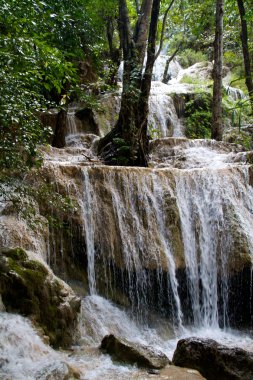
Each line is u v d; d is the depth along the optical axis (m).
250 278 7.06
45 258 6.03
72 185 6.64
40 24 5.85
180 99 15.43
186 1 19.50
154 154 10.80
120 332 5.90
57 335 4.73
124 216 6.95
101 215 6.74
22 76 4.38
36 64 4.66
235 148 11.25
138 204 7.15
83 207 6.62
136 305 6.62
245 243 7.23
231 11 16.72
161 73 22.12
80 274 6.39
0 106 3.74
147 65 9.29
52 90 11.02
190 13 18.47
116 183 7.09
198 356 4.33
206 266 7.41
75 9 9.18
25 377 3.56
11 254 5.02
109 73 12.46
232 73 20.83
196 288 7.24
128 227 6.89
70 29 8.96
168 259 6.92
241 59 20.56
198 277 7.30
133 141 9.05
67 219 6.40
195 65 21.14
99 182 6.95
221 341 6.38
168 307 6.83
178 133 14.59
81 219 6.48
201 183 7.86
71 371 3.82
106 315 6.04
